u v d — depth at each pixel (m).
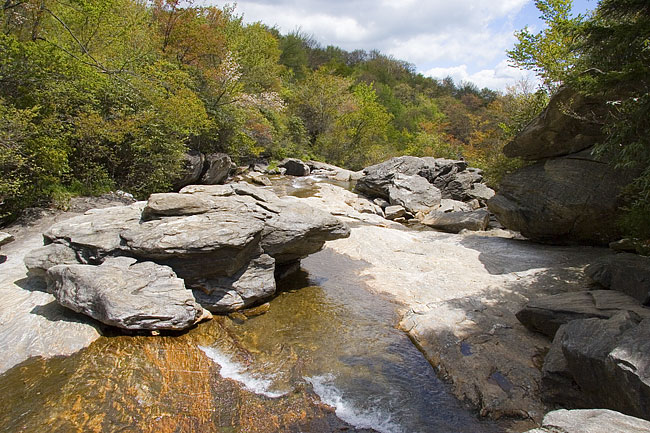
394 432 5.17
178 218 8.25
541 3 15.59
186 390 5.63
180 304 7.05
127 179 15.89
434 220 18.38
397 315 8.41
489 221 18.16
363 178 24.45
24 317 6.77
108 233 8.01
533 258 11.47
